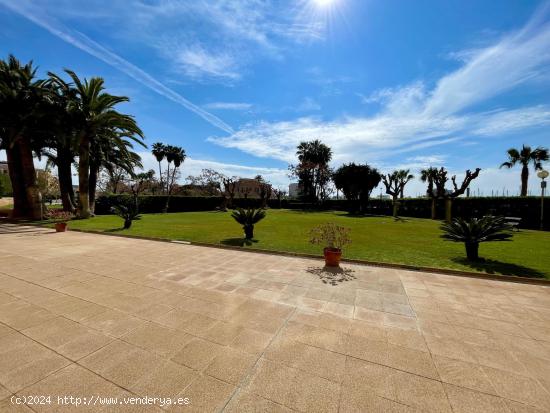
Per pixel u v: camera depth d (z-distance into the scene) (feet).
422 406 7.05
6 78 53.01
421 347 9.88
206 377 7.99
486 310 13.26
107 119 56.80
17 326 10.93
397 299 14.55
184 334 10.50
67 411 6.61
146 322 11.45
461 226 23.54
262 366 8.57
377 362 8.91
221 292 15.19
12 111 52.16
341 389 7.61
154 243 30.53
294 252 25.27
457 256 24.93
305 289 15.88
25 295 14.35
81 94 56.49
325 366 8.64
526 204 60.29
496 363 8.98
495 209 66.54
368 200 105.29
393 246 29.91
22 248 26.99
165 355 9.07
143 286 16.01
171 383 7.71
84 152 59.00
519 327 11.56
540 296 15.25
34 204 57.57
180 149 142.72
